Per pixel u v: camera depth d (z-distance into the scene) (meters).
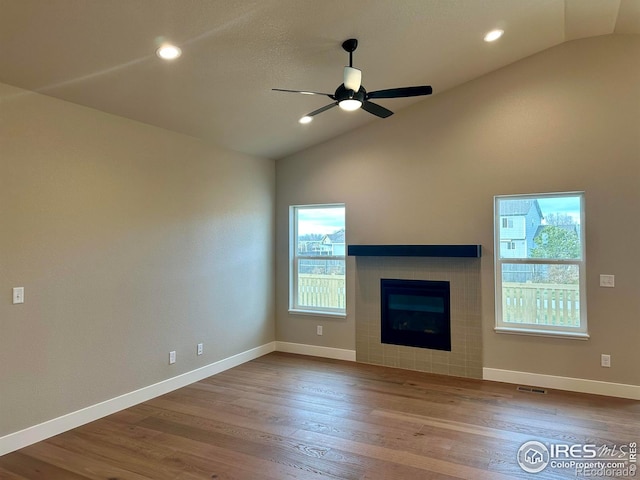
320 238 5.68
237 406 3.83
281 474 2.67
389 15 3.12
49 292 3.24
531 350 4.34
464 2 3.17
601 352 4.06
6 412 2.97
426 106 4.88
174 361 4.30
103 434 3.26
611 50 4.05
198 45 2.97
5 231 2.97
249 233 5.41
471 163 4.63
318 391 4.21
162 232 4.20
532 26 3.76
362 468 2.74
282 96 4.03
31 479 2.63
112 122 3.74
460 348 4.66
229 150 5.11
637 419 3.47
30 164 3.12
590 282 4.11
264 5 2.69
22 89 3.09
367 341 5.21
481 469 2.71
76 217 3.43
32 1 2.27
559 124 4.23
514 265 4.50
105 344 3.64
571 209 4.28
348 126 5.18
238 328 5.20
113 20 2.55
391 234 5.06
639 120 3.95
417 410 3.70
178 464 2.80
